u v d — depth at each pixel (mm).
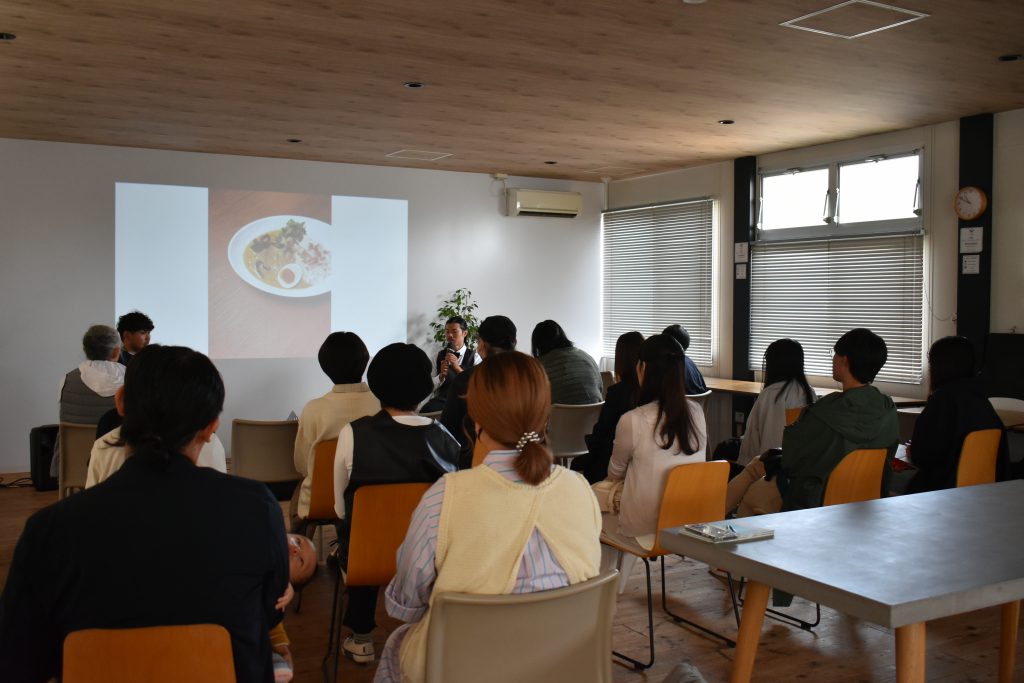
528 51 4281
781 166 7207
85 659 1354
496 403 1729
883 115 5723
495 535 1688
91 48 4273
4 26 3922
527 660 1688
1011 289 5562
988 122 5645
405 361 2822
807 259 6969
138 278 7117
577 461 5203
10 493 6094
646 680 2990
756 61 4438
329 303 7844
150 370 1446
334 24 3861
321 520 3443
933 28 3875
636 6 3594
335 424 3422
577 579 1757
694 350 8078
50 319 6844
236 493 1457
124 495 1396
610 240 9094
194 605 1407
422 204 8219
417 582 1714
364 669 3066
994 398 5426
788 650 3260
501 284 8609
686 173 8133
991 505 2424
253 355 7578
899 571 1786
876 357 3301
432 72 4707
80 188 6902
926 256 6074
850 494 3252
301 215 7715
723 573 4211
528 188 8727
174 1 3561
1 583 3994
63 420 4805
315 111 5730
